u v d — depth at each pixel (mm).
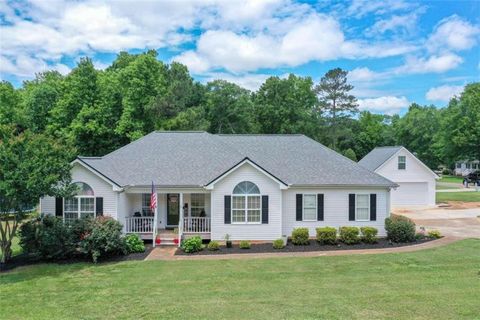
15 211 19906
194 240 22141
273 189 24344
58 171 19531
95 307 13047
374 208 25750
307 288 14805
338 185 25188
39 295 14562
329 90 78875
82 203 23031
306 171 26344
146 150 28344
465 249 21969
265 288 14883
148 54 54906
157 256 21062
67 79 50469
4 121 51000
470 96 71188
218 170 26094
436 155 83375
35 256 20984
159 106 49094
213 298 13742
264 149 29031
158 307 12867
